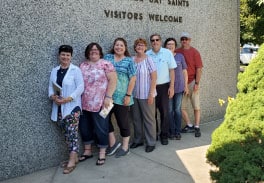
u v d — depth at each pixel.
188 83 6.20
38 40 4.48
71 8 4.79
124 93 4.93
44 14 4.51
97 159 4.93
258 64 3.77
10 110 4.30
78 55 4.91
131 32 5.59
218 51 7.38
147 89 5.14
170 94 5.50
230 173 3.10
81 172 4.48
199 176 4.30
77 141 4.59
